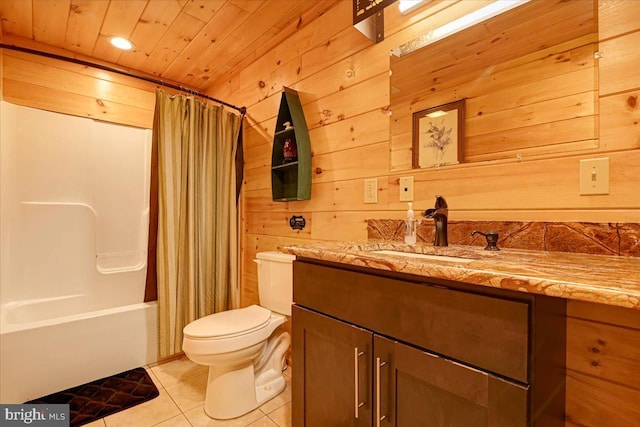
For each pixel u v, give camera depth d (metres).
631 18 0.89
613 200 0.91
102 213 2.41
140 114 2.65
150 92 2.71
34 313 2.05
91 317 1.82
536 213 1.05
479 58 1.21
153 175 2.02
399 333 0.82
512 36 1.13
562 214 0.99
